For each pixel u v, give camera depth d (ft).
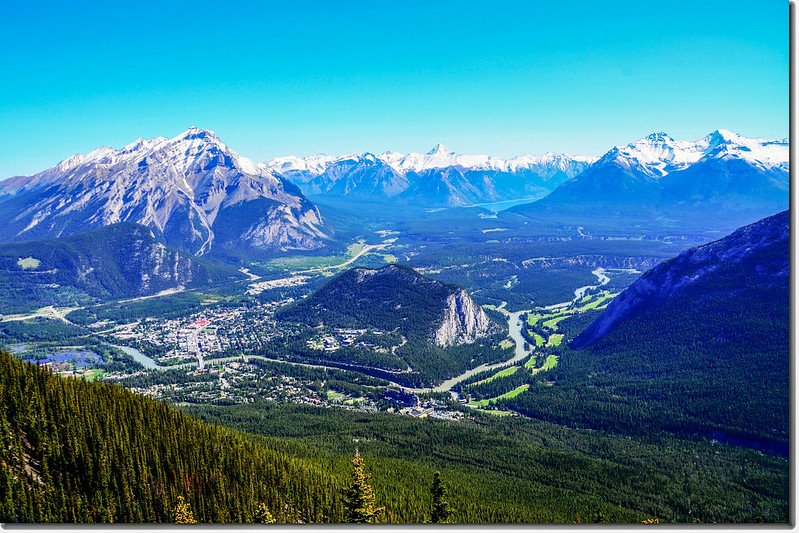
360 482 431.43
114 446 515.09
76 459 495.41
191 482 513.86
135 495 494.18
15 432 493.36
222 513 488.44
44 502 447.01
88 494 479.41
